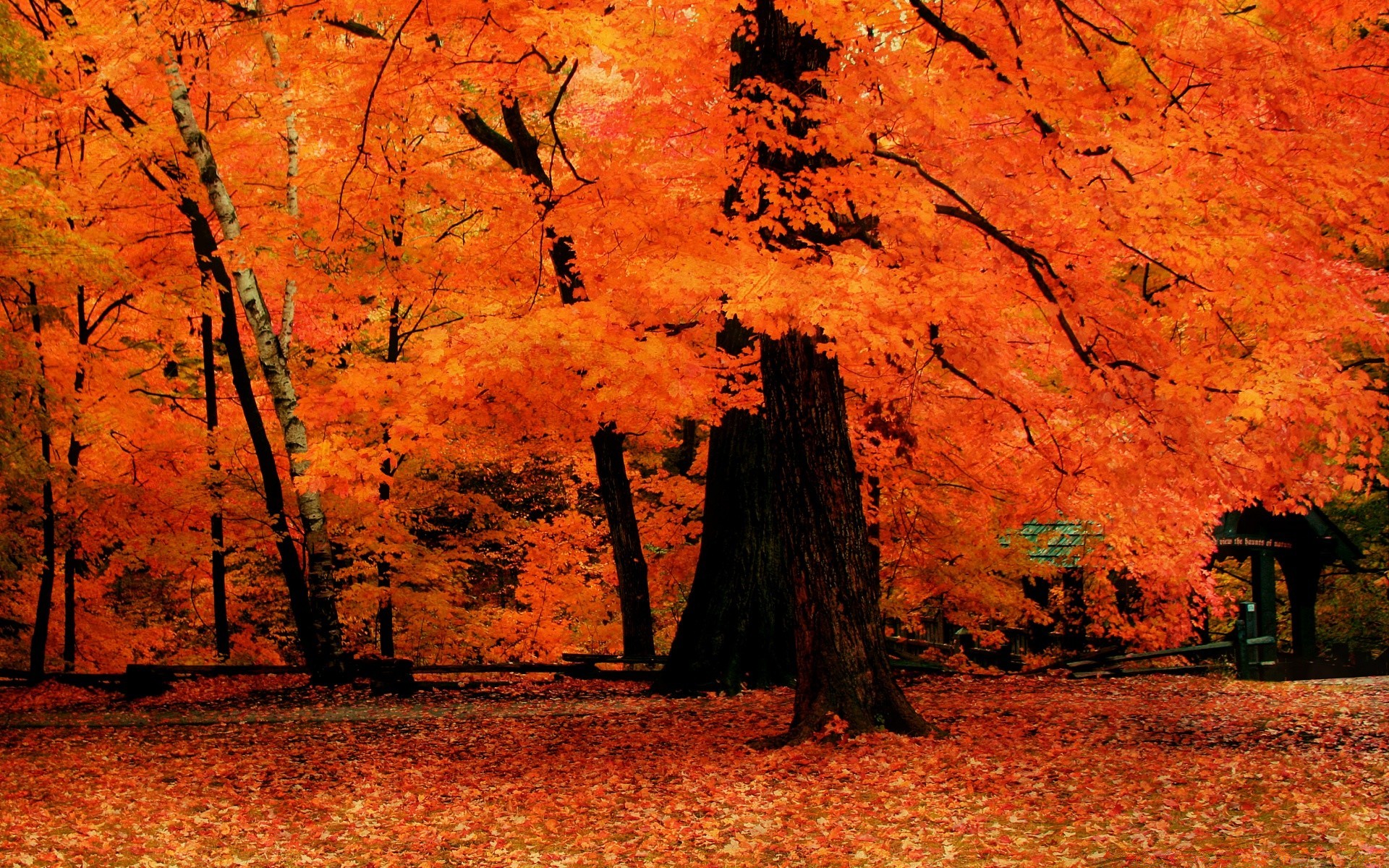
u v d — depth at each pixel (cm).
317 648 1409
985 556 1413
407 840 675
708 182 918
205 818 730
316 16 856
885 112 759
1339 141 679
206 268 1412
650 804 720
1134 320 789
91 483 1494
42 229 1120
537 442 1503
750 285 686
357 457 999
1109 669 1351
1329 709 997
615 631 1844
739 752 848
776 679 1219
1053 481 1002
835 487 863
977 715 998
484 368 776
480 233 1356
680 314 945
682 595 1908
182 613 2095
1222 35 711
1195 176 770
